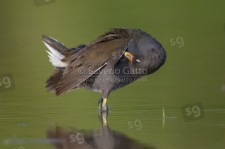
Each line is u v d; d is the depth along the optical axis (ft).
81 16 81.87
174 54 70.03
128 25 78.18
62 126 39.22
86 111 44.96
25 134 36.86
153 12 82.69
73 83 43.11
